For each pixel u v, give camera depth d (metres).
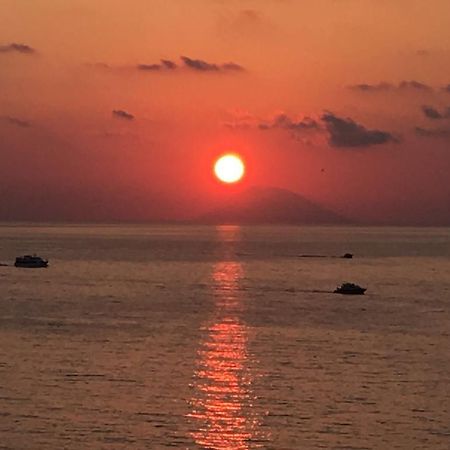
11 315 107.19
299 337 90.19
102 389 64.75
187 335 90.88
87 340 86.88
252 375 69.81
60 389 64.69
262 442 53.12
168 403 61.09
